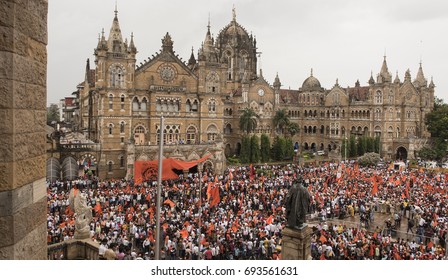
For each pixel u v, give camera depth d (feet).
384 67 391.04
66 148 248.52
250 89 377.91
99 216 128.16
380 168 287.48
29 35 28.76
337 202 168.04
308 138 428.97
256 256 102.89
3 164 26.30
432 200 169.37
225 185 187.62
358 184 205.98
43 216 31.45
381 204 173.88
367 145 370.12
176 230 114.73
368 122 396.78
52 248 81.20
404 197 173.88
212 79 309.01
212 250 98.78
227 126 379.14
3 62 26.13
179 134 296.30
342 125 416.26
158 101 286.25
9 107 26.45
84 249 85.20
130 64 269.44
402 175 231.50
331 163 299.99
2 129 26.16
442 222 135.23
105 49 258.98
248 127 343.87
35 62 29.68
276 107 392.47
